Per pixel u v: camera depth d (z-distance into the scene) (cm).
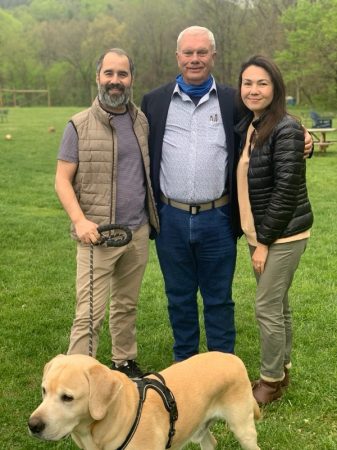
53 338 569
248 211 435
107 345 549
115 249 432
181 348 497
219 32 5816
